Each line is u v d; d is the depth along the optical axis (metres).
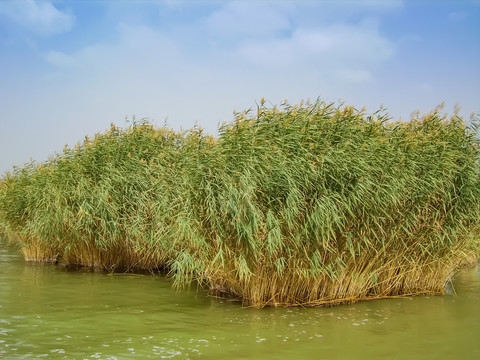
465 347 7.20
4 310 9.21
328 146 9.82
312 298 9.88
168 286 11.90
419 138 11.21
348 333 7.85
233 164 9.45
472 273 14.47
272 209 9.32
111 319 8.61
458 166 11.17
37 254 16.08
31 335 7.55
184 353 6.77
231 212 9.05
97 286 11.84
